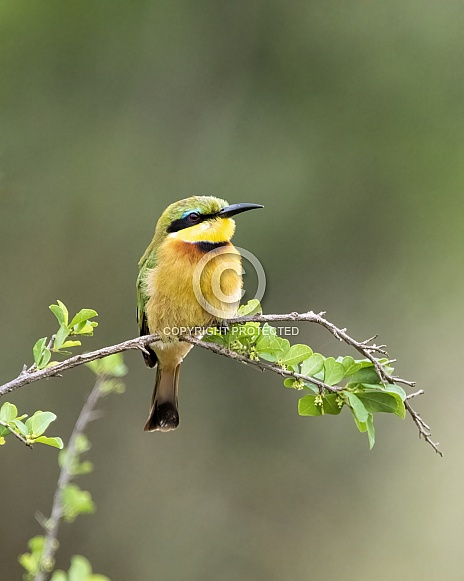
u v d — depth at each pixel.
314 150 13.62
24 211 13.19
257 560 13.01
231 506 13.19
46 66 13.57
